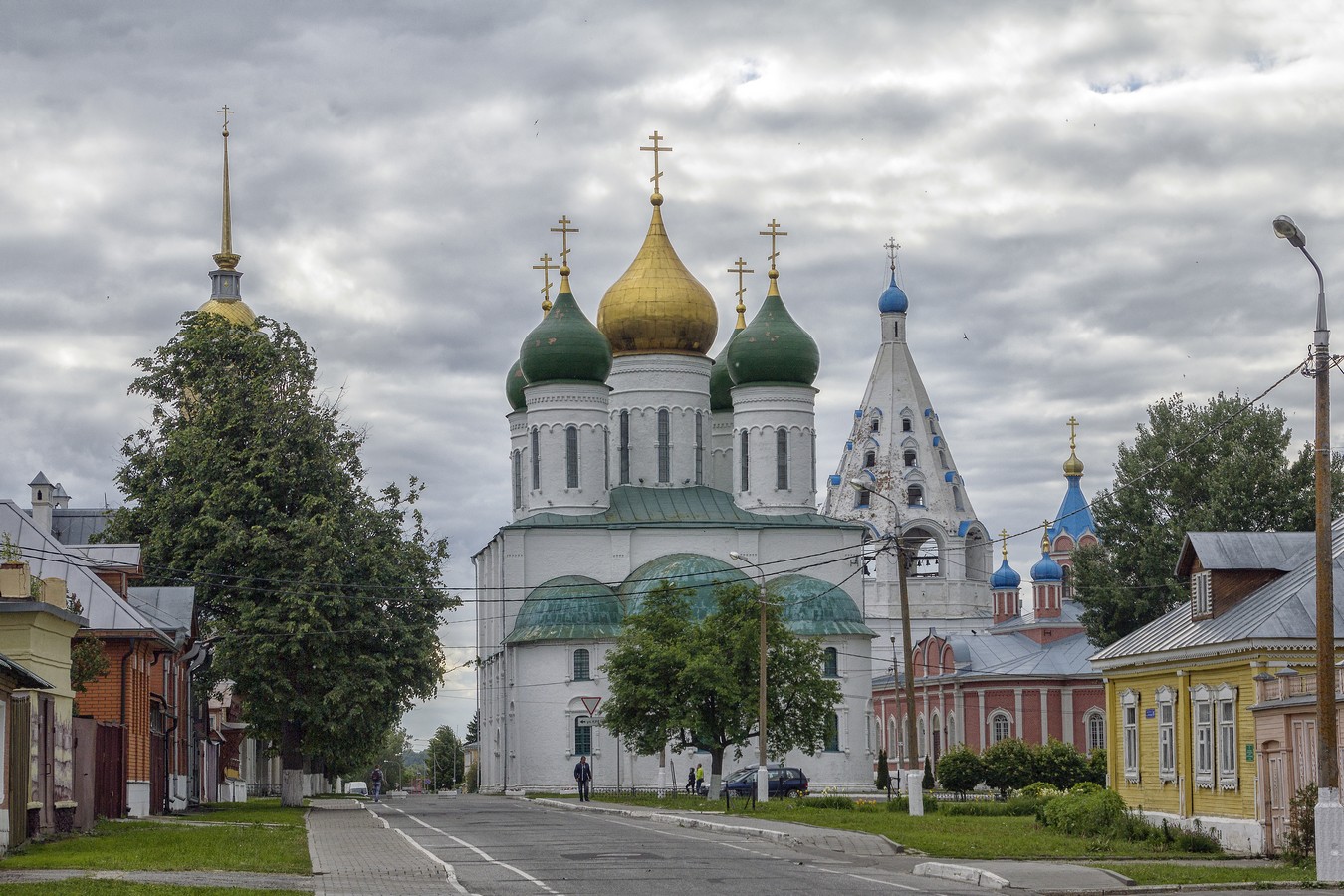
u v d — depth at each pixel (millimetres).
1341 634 37219
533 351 102500
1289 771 35250
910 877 29828
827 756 92688
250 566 63656
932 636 121562
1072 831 42188
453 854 34688
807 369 104000
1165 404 83188
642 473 105625
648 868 30734
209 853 33000
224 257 131125
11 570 36000
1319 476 29766
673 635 73062
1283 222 29172
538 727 94188
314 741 63719
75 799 40500
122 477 68562
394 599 65375
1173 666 43219
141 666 51219
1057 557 147875
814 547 101938
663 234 108688
